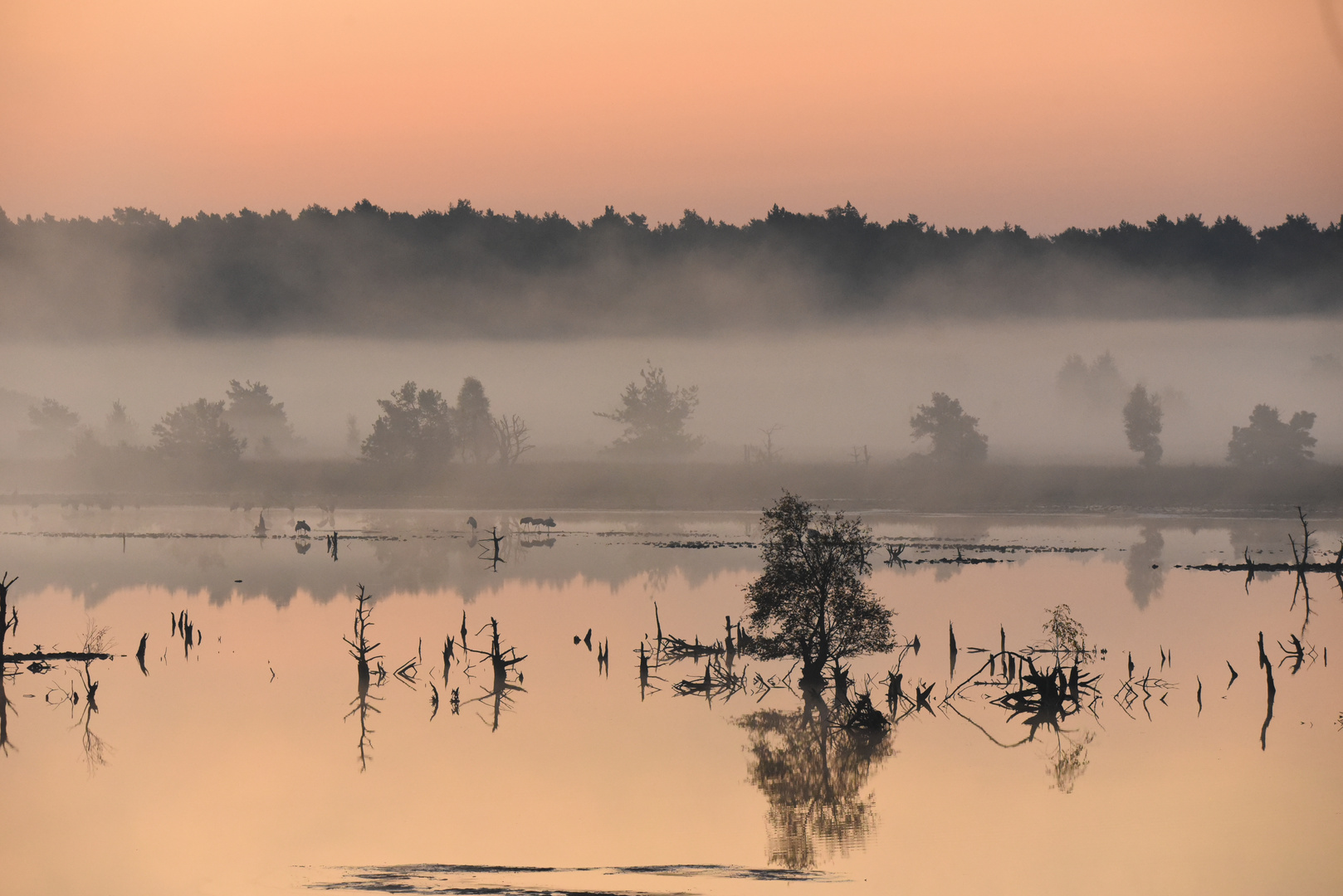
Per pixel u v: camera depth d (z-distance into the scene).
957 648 145.75
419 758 106.19
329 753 107.88
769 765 103.75
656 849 84.50
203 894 77.56
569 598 187.75
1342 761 100.94
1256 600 180.25
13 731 114.88
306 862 82.56
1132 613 169.12
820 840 86.25
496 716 120.12
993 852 82.81
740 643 142.12
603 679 134.12
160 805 94.62
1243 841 84.38
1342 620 164.50
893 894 76.88
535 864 82.06
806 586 122.19
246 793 97.31
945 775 100.75
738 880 78.44
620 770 102.50
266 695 128.12
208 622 167.88
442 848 85.25
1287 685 128.50
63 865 82.19
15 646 152.00
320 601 186.50
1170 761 103.31
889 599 180.25
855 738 110.62
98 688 130.88
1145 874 79.56
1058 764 101.62
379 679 134.62
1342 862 79.50
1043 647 144.75
